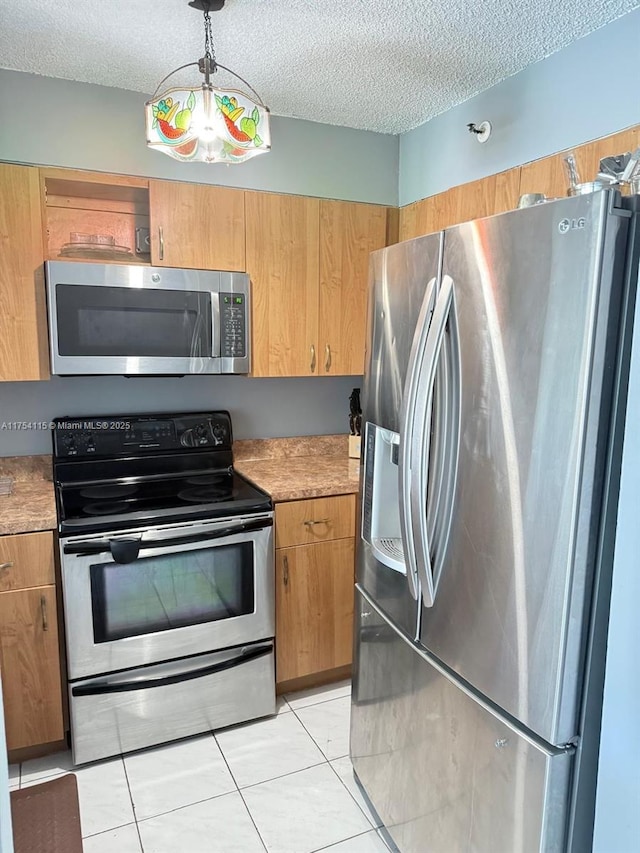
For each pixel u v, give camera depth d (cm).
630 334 104
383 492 173
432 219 257
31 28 184
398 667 163
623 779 110
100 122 229
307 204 254
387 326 162
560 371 108
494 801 128
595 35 181
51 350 213
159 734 215
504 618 122
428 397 132
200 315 234
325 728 228
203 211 235
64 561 194
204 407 275
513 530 119
